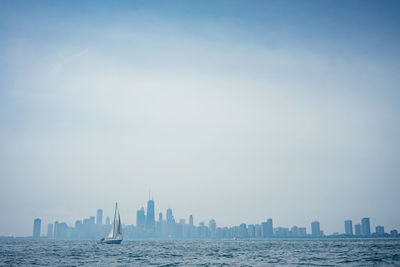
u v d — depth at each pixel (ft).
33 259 320.50
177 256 355.36
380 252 397.19
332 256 337.11
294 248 535.19
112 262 286.87
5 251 464.24
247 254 382.83
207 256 353.72
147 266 253.03
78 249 525.34
